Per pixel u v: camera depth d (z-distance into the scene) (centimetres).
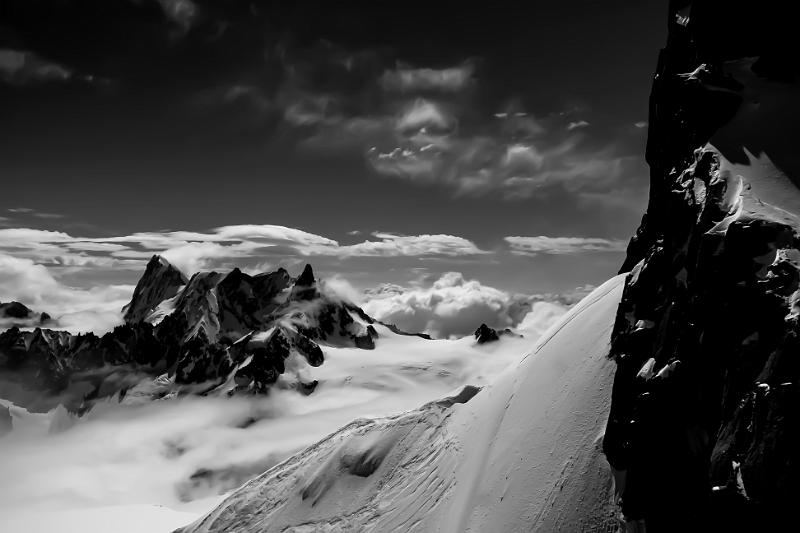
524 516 3991
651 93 4481
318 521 6725
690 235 3316
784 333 2448
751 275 2688
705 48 3872
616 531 3316
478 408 6456
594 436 3875
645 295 3756
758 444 2384
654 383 3088
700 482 2775
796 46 3625
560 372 4762
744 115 3491
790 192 2952
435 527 5303
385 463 7081
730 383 2614
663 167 4166
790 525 2266
